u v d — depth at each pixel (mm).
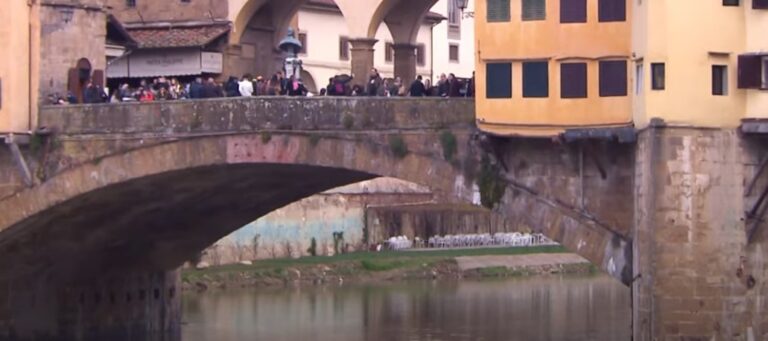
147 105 64375
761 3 54812
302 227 106500
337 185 71375
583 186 57562
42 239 70500
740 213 54812
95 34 70625
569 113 57219
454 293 96188
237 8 74750
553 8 57281
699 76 54656
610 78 56875
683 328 54594
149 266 77875
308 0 99312
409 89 66188
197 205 71875
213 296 93125
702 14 54688
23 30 67312
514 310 87000
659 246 54656
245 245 102562
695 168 54562
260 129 62438
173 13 77000
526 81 57719
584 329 78125
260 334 77312
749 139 54875
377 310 86875
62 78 68938
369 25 69875
